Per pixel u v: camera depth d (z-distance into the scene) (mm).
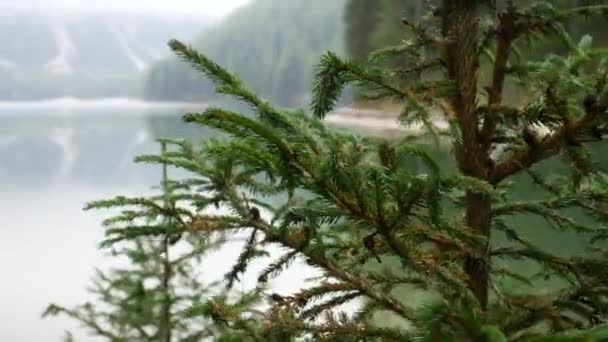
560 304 2045
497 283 2551
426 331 1128
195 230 1997
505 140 2061
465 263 2014
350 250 2098
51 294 21812
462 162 2055
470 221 2111
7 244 33844
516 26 1985
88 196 62094
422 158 1450
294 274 6820
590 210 2102
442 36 2035
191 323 4746
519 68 1991
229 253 10094
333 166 1463
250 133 1525
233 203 2008
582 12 1883
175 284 5270
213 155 1617
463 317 1121
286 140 1547
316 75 1669
